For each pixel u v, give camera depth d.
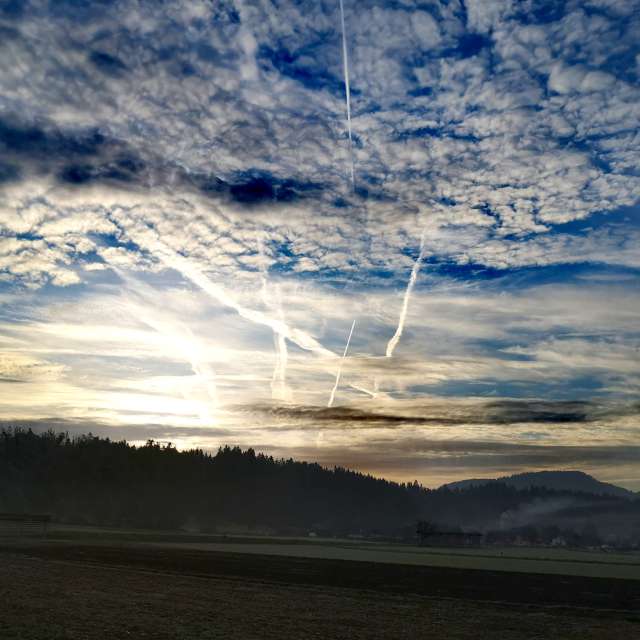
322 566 49.84
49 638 16.08
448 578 43.41
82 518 145.88
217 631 18.52
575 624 23.59
